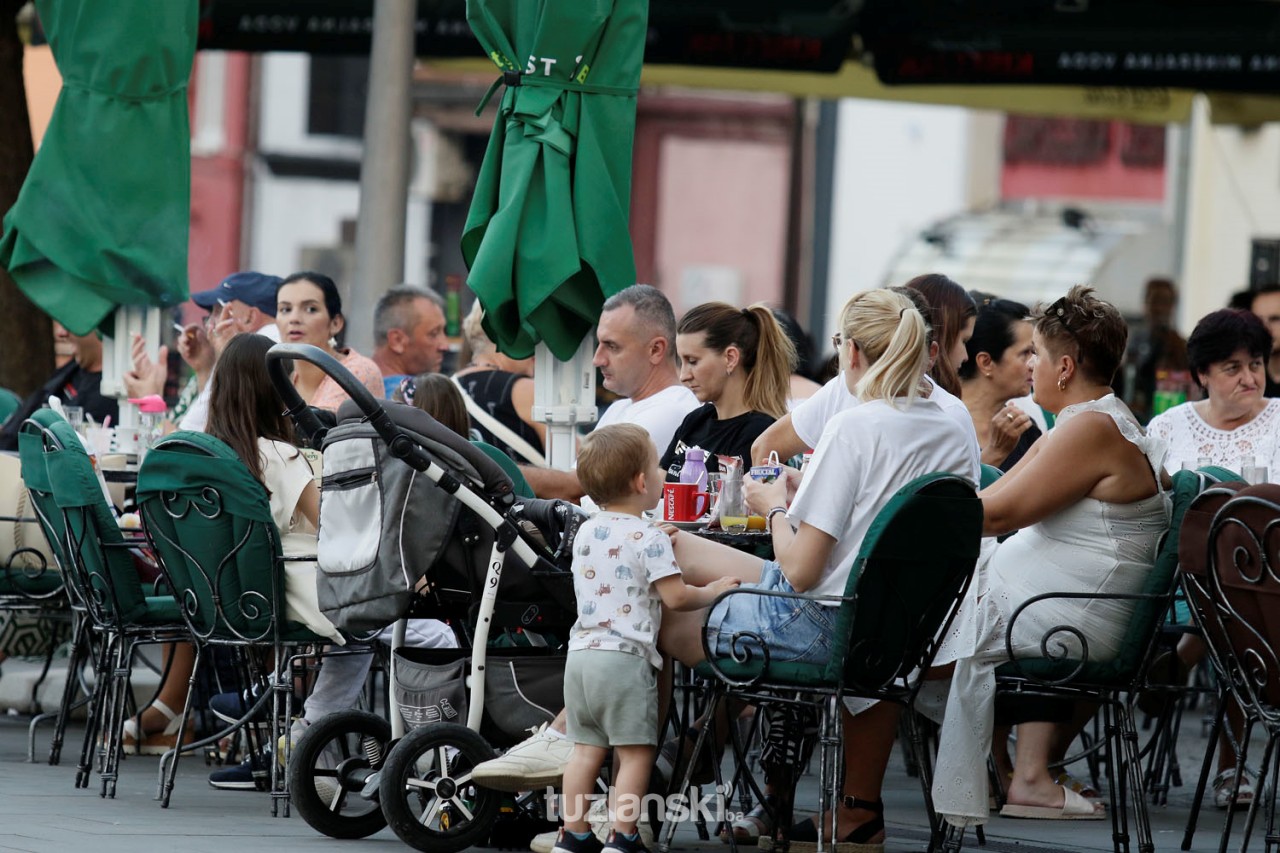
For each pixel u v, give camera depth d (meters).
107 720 22.70
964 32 37.88
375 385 27.66
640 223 90.81
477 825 18.44
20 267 27.61
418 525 18.05
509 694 18.44
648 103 90.25
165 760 20.80
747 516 19.97
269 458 20.86
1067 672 18.69
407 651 19.02
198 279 87.00
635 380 22.97
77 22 27.41
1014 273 69.62
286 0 37.44
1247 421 24.78
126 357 28.33
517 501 18.73
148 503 20.23
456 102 88.00
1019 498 18.84
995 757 23.12
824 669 17.31
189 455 19.78
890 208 83.94
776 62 38.59
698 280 89.94
